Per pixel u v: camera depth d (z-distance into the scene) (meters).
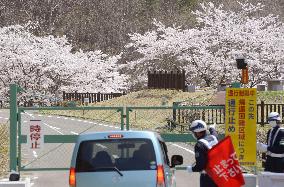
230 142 23.50
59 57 131.00
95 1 197.00
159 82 103.06
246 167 42.12
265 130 61.50
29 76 128.00
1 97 126.75
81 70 133.62
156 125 70.25
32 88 127.75
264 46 107.44
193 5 192.38
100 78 140.38
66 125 76.31
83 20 193.00
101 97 116.94
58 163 45.31
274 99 80.56
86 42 191.25
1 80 127.62
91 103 107.38
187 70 109.31
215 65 106.00
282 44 107.12
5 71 127.56
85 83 134.75
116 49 185.38
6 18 190.38
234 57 105.00
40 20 189.12
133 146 21.75
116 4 197.00
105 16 193.62
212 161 23.42
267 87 97.94
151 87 104.38
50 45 134.25
